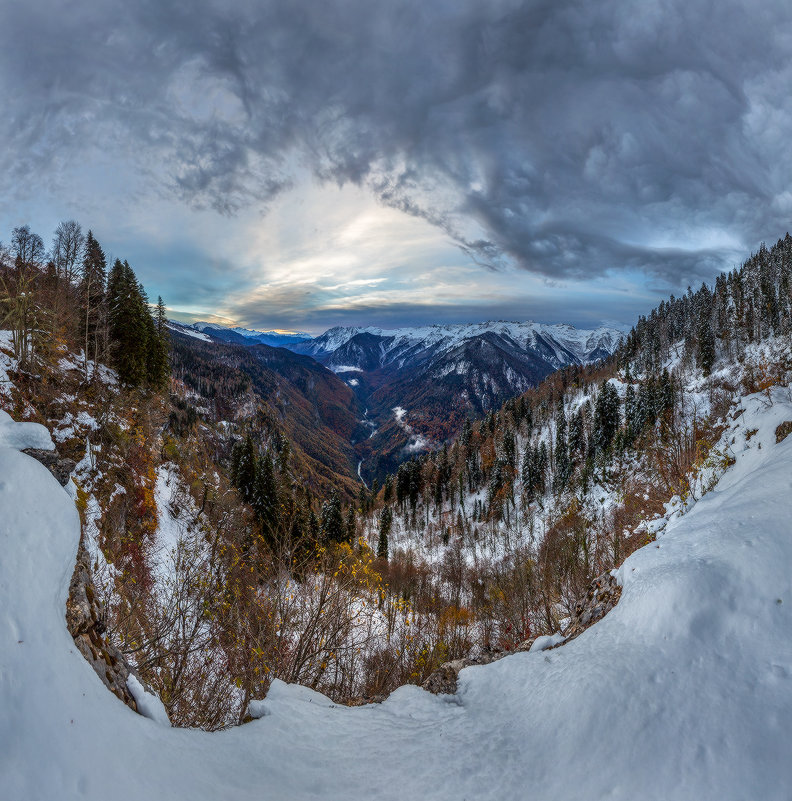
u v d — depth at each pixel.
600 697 4.36
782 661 3.93
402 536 96.00
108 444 21.73
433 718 5.39
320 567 9.59
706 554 5.46
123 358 36.88
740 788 3.15
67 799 2.72
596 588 7.57
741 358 74.19
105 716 3.48
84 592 5.14
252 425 115.81
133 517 18.91
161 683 6.88
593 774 3.73
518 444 116.06
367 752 4.53
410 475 111.25
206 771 3.70
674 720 3.83
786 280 94.88
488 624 17.89
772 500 5.90
